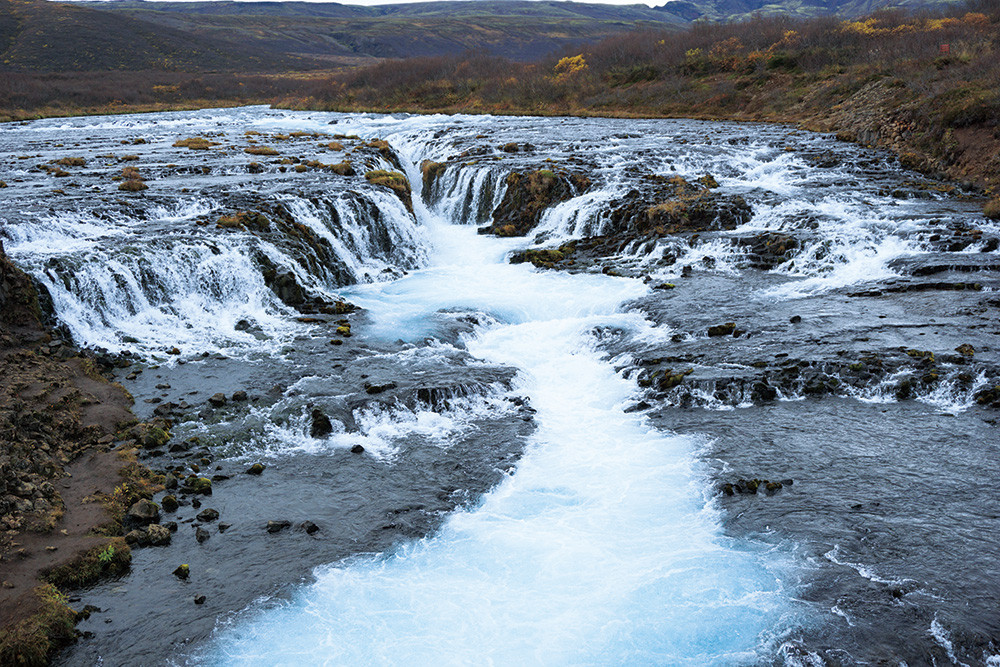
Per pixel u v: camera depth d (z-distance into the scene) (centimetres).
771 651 827
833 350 1511
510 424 1384
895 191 2631
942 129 3114
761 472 1169
